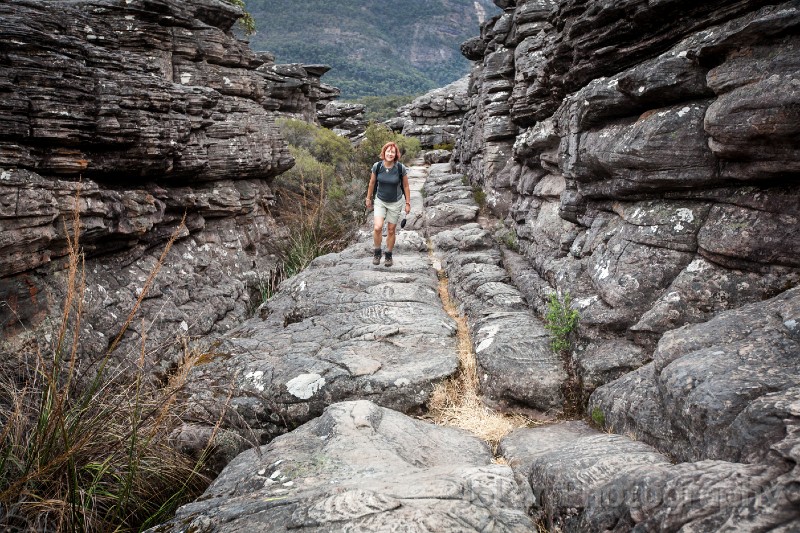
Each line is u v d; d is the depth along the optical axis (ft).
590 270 15.92
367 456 10.59
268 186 40.96
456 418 14.37
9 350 16.12
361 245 32.35
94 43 25.43
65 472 10.23
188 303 25.34
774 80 10.23
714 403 7.78
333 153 57.00
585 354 14.08
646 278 13.47
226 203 31.99
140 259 24.81
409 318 19.74
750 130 10.56
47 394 10.63
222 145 32.12
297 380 15.42
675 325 12.24
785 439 6.21
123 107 22.41
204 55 35.35
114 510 10.87
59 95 19.65
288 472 10.15
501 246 30.14
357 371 15.39
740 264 11.69
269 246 36.68
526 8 31.65
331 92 99.40
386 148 25.46
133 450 10.93
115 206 22.06
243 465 11.35
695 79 12.83
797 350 8.30
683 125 12.98
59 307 18.67
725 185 12.51
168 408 11.57
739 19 12.18
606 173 16.35
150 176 25.82
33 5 23.06
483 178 42.37
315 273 27.14
